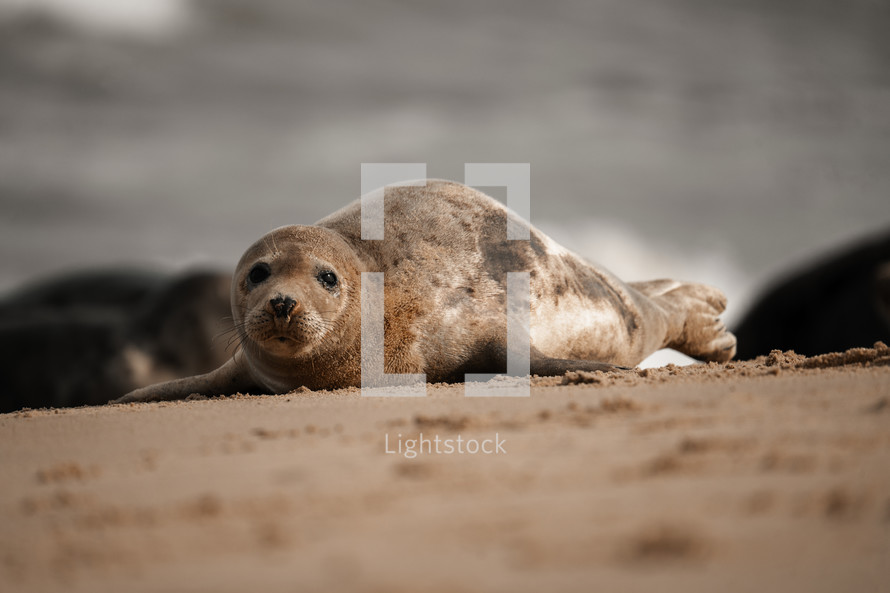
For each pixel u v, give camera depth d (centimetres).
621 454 1141
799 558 766
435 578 743
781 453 1074
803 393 1527
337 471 1156
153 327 4966
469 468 1116
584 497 957
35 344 5138
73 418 1912
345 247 2436
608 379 2069
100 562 862
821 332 5100
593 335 2694
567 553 789
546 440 1261
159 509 1030
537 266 2591
